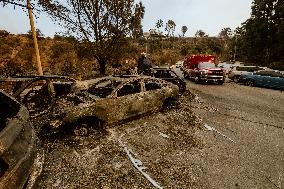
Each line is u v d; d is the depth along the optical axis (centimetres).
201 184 455
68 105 675
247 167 519
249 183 459
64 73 2161
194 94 1325
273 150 605
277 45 4291
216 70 1727
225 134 713
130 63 2612
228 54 6397
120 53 2228
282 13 4244
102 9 2030
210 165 526
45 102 684
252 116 908
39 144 381
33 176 318
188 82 1883
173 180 470
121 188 444
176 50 6962
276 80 1581
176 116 872
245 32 4991
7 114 391
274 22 4428
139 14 2114
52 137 639
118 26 2105
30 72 1970
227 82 1955
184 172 498
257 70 1805
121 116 739
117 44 2167
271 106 1079
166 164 530
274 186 452
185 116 879
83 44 2103
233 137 690
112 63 2409
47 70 2266
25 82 661
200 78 1759
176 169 509
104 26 2072
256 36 4641
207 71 1734
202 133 718
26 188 298
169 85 926
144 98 804
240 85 1783
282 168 516
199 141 657
